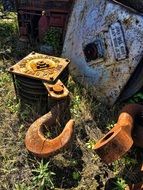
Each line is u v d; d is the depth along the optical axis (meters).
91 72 1.10
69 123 0.84
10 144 0.91
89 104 1.05
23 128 0.95
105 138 0.78
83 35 1.12
